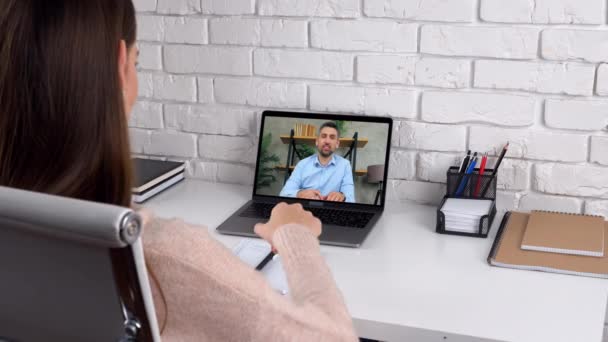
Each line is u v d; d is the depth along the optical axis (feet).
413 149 6.26
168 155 7.04
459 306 4.51
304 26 6.27
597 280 4.84
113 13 2.72
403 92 6.15
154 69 6.83
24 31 2.59
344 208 6.13
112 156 2.68
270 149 6.34
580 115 5.75
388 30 6.06
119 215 2.14
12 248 2.41
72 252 2.32
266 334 2.73
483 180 5.84
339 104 6.34
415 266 5.08
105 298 2.39
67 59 2.60
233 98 6.66
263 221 5.79
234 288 2.66
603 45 5.56
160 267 2.61
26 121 2.63
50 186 2.65
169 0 6.60
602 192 5.86
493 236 5.60
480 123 6.03
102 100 2.65
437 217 5.65
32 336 2.62
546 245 5.19
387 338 4.36
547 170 5.95
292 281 3.23
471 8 5.81
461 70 5.96
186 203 6.35
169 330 2.73
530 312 4.43
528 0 5.65
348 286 4.78
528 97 5.84
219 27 6.52
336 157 6.19
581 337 4.15
